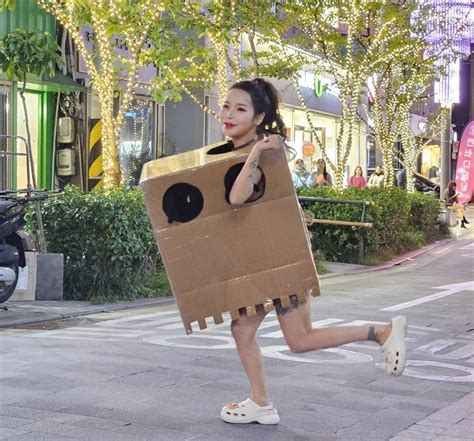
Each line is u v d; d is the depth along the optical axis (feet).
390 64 78.79
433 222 87.56
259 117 17.92
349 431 18.97
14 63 43.19
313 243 62.54
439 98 106.11
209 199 17.69
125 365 25.30
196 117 78.64
